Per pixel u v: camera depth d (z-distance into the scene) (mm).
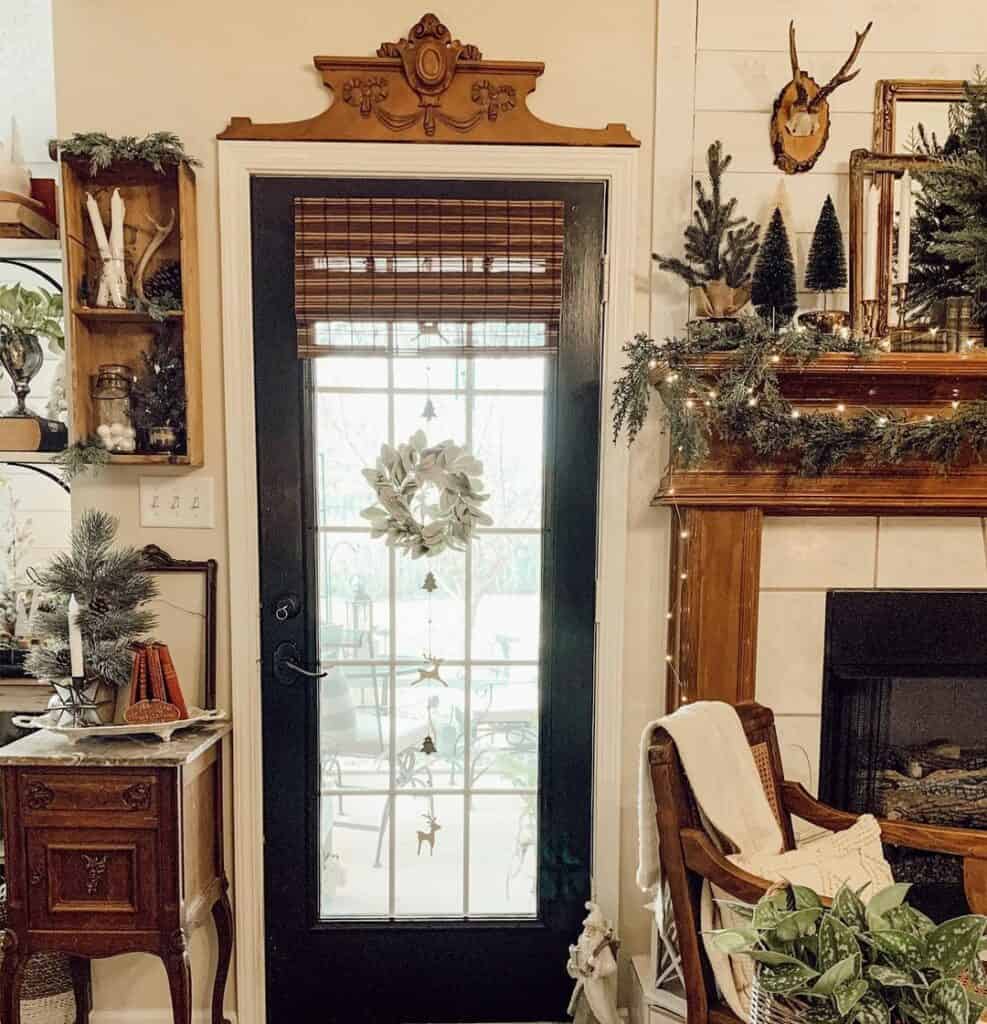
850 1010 743
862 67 1825
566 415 1903
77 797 1585
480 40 1819
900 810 1854
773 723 1712
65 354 1812
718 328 1663
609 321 1864
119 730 1646
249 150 1801
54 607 1816
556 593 1939
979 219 1631
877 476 1731
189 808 1672
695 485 1740
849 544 1837
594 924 1802
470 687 1974
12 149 1871
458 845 1995
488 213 1841
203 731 1772
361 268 1846
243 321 1851
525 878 2004
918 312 1798
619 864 1950
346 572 1938
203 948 1945
